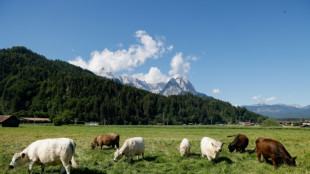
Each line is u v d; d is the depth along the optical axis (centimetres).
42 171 1003
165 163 1276
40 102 16962
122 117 16425
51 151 936
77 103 16000
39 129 5831
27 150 979
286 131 5981
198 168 1195
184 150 1476
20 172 1036
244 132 5441
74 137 3173
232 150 1667
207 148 1349
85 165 1196
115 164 1246
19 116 13488
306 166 1173
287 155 1165
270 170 1141
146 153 1605
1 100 17375
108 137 1795
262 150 1257
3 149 1692
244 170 1157
